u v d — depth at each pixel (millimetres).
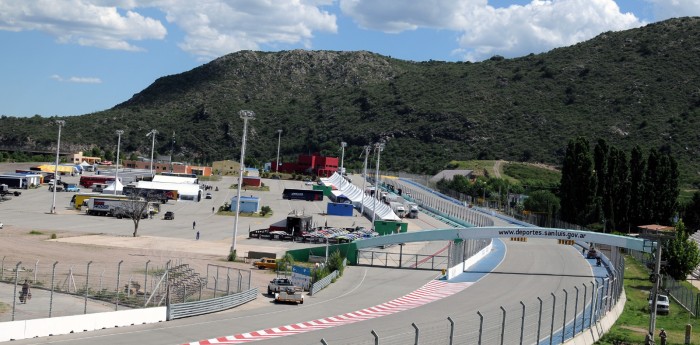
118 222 119688
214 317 53531
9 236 93875
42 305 52719
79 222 116188
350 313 57500
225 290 63875
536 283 75562
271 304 60125
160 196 154750
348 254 85812
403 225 120375
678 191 128250
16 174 171875
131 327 48500
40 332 44344
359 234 110688
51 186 167750
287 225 107750
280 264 78250
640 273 85438
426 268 84562
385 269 82812
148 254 84562
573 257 97688
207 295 60438
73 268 70750
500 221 140875
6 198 144125
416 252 98750
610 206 127312
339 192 173375
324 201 172250
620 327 57562
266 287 67812
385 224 117625
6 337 42656
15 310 50594
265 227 123312
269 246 98750
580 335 49188
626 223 128375
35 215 122250
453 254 82000
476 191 188625
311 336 48188
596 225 127312
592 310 52062
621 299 67812
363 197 150250
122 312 48781
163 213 137375
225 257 85688
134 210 106625
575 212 128625
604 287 61812
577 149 129375
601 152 129625
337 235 107500
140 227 114562
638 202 127625
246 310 57031
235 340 46156
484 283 74812
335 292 67312
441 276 78062
